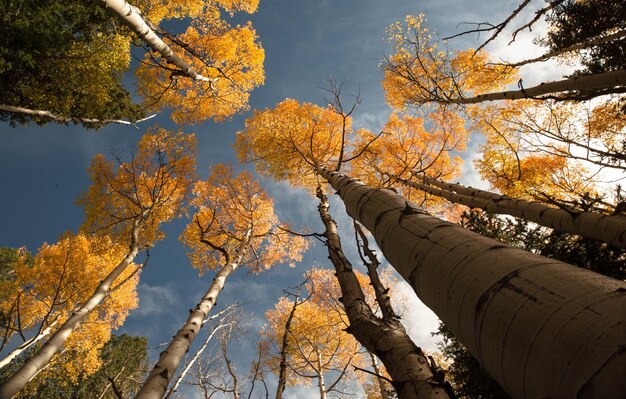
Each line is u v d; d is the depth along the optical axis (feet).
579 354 1.98
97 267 42.57
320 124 37.35
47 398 57.62
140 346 66.39
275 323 34.53
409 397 5.26
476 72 31.19
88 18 25.77
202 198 39.50
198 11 37.88
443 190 27.22
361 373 36.58
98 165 37.70
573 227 12.92
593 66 23.04
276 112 38.52
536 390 2.19
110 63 29.89
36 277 39.19
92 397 56.54
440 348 16.90
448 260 3.57
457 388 15.16
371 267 9.70
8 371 56.59
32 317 42.01
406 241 4.58
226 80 40.34
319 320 33.14
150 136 37.45
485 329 2.74
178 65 19.88
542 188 30.40
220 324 25.43
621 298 2.14
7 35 20.15
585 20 20.81
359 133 38.55
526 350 2.30
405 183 30.71
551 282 2.50
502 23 16.51
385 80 35.17
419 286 4.06
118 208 38.37
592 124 29.01
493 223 17.78
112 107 33.86
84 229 37.70
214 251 38.65
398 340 6.34
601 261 12.77
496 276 2.87
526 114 30.83
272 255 39.37
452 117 36.04
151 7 35.53
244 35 39.75
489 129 32.58
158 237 39.42
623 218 11.34
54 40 21.91
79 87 29.04
